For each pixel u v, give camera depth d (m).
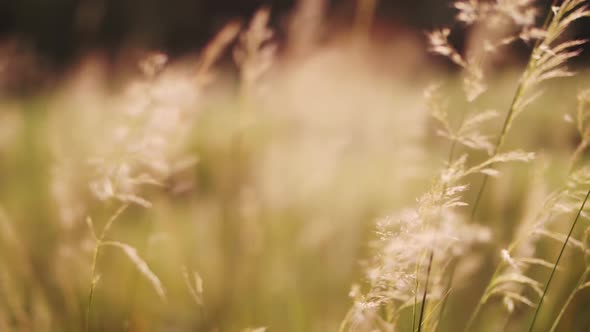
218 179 2.71
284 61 3.10
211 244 2.45
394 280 0.99
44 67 9.97
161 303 2.26
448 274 1.38
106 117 2.65
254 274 2.34
